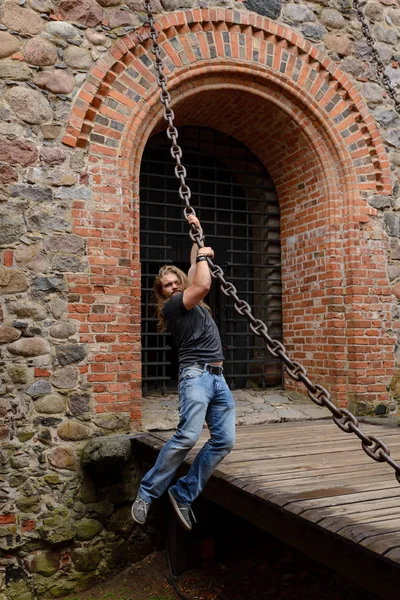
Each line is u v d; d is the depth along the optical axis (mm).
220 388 3311
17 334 4734
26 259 4820
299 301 6621
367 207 6195
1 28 4891
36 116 4941
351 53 6281
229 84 5828
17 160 4855
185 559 4969
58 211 4949
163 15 5438
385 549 2334
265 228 6996
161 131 6547
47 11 5043
